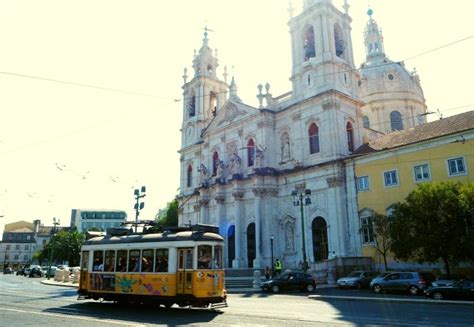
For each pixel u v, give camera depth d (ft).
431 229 81.82
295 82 140.97
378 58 231.30
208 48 191.31
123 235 68.54
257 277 100.63
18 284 129.80
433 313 50.19
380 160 110.83
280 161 140.77
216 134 166.50
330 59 131.13
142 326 40.98
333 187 119.85
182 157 188.65
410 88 213.25
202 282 56.03
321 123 128.67
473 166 92.22
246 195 145.07
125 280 61.82
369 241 110.11
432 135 103.45
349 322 42.91
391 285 80.43
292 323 42.45
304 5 145.38
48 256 261.44
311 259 123.34
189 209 179.22
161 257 59.41
